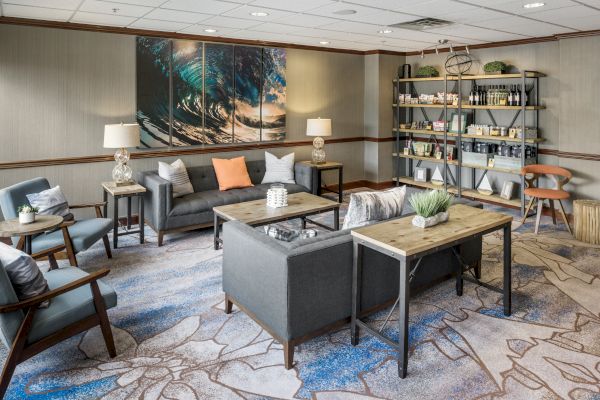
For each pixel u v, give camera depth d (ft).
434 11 13.65
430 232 8.75
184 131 18.60
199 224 16.22
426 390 7.64
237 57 19.56
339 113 23.67
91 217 16.98
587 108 17.25
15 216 12.16
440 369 8.24
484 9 13.34
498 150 20.20
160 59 17.62
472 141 21.85
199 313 10.46
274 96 20.98
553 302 10.94
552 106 18.80
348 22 15.48
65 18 14.83
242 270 9.32
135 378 7.97
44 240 11.91
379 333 8.75
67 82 15.90
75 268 9.48
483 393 7.55
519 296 11.28
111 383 7.83
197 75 18.60
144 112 17.57
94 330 9.66
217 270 13.12
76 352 8.80
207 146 19.36
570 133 17.83
